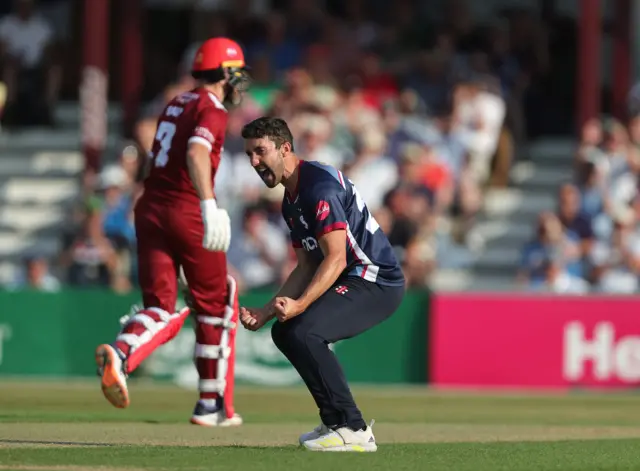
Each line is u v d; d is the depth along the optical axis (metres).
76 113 65.50
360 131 53.75
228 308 27.69
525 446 24.77
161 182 26.47
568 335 43.66
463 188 54.31
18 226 59.44
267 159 21.91
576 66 62.22
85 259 49.41
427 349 43.94
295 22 59.75
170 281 26.39
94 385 41.69
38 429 26.64
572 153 60.38
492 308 43.78
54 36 63.75
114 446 23.20
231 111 53.84
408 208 49.75
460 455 22.59
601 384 43.50
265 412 33.16
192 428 27.45
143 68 64.19
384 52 59.00
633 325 43.53
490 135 56.00
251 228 50.62
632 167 53.25
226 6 63.62
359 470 19.81
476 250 55.16
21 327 44.53
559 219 50.81
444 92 57.50
